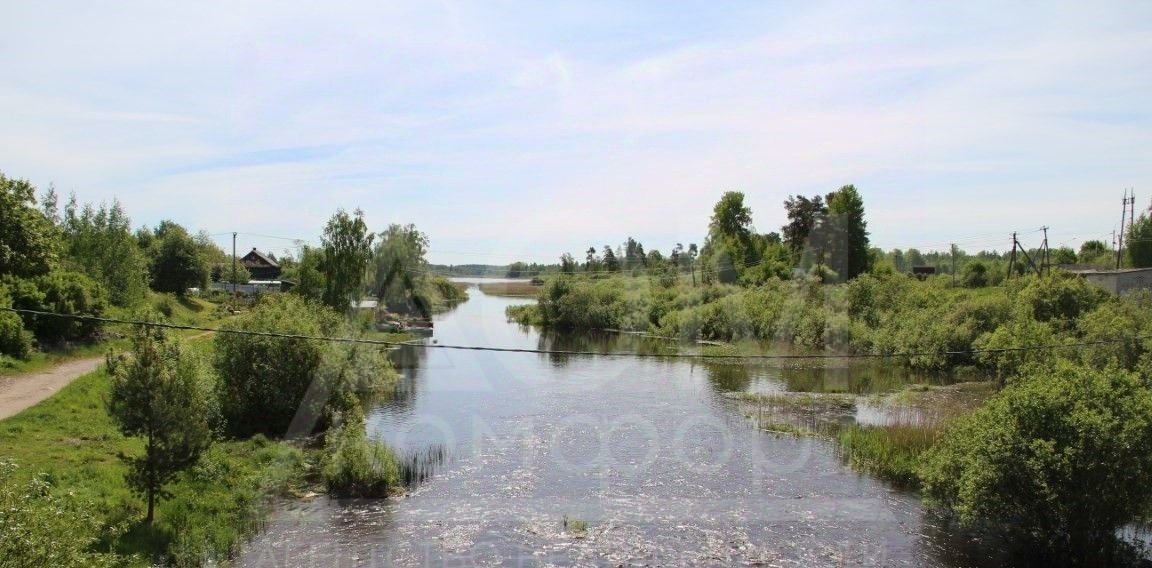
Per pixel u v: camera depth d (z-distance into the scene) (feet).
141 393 62.23
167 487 70.44
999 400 63.82
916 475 79.87
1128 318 113.39
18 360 110.32
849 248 227.81
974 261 291.79
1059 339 121.49
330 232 188.03
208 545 60.75
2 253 130.82
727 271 268.21
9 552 34.96
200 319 200.85
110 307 149.59
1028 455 58.39
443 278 244.01
